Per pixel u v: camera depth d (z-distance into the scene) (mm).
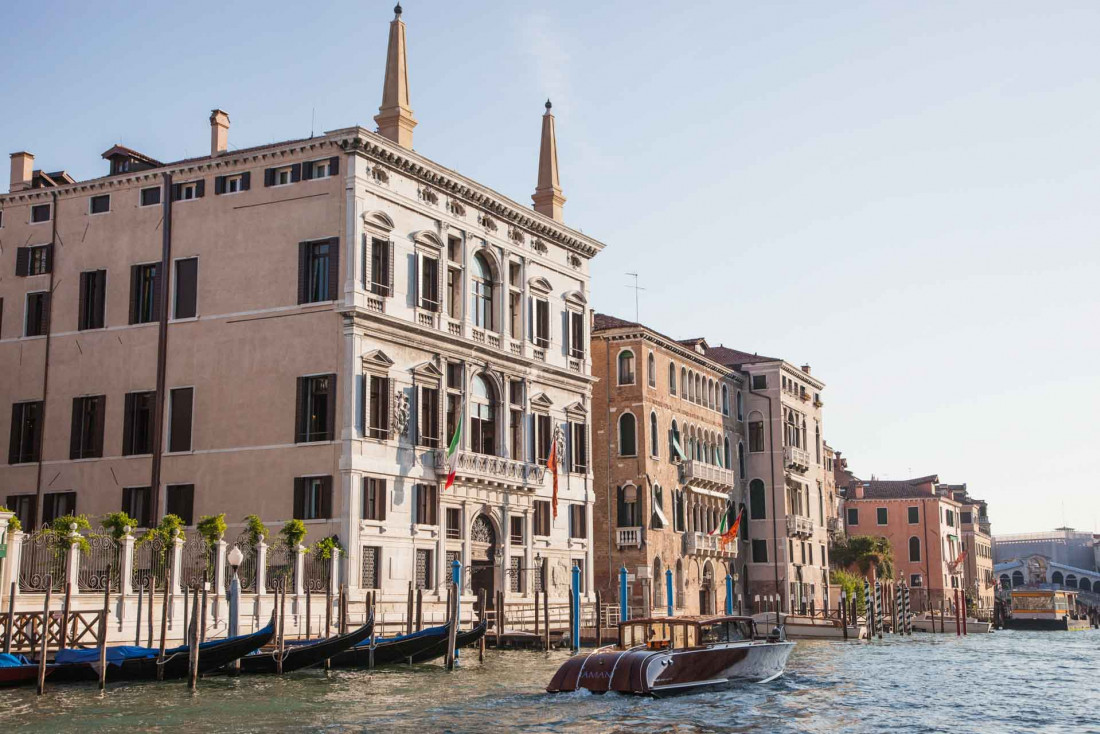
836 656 46875
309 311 40469
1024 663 44656
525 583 47719
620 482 59344
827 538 81250
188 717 23547
